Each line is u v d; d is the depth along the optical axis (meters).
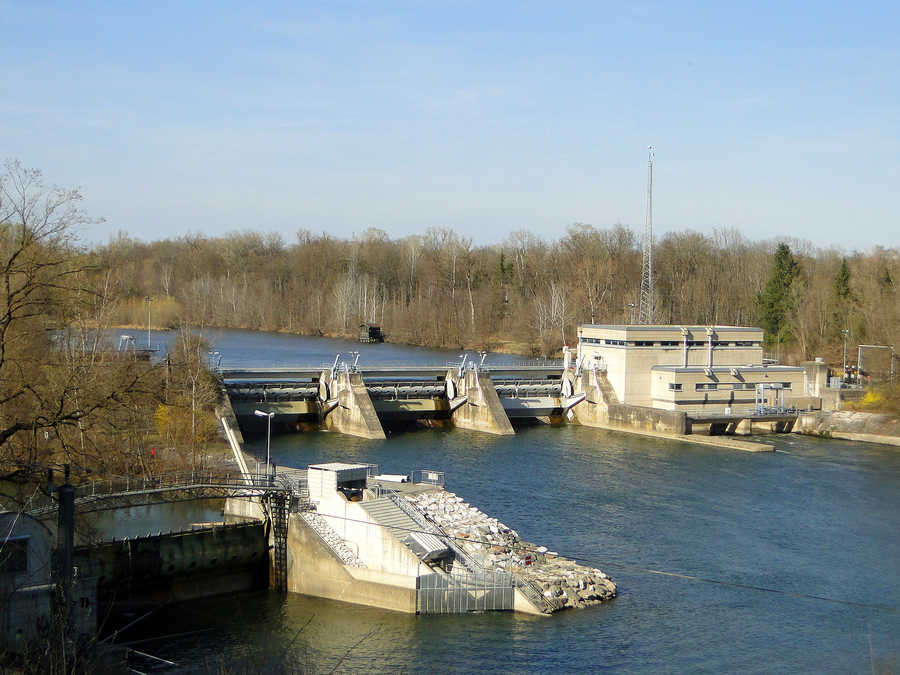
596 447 114.56
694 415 123.88
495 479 93.56
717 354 137.62
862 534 75.56
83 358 73.69
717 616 57.88
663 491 89.25
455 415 133.88
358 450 109.50
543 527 75.62
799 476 97.12
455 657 51.16
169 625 55.62
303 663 50.03
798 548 71.62
